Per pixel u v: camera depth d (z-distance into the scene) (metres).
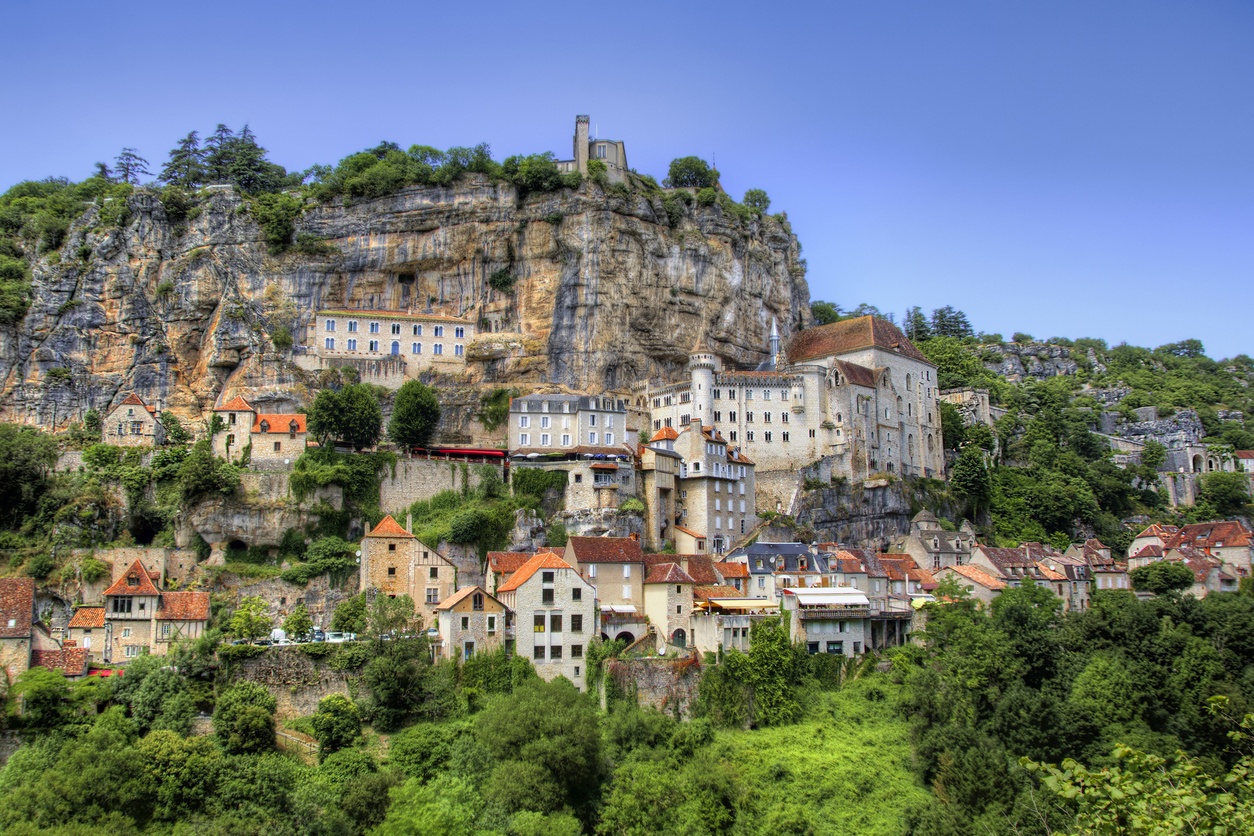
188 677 102.12
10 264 177.12
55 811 78.56
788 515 169.50
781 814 100.38
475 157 189.62
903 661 130.88
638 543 133.50
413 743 98.94
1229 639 126.12
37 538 129.62
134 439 151.75
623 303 186.00
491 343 179.88
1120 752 51.78
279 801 86.44
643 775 101.06
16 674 97.50
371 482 144.25
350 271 183.12
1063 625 135.38
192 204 181.75
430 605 126.12
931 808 102.25
